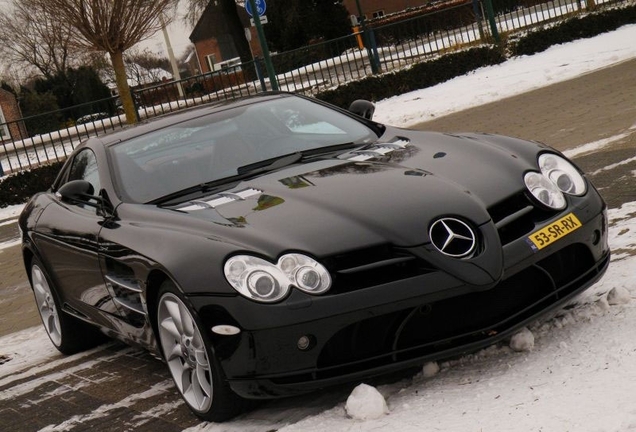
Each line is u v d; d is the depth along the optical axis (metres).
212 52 65.75
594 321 3.83
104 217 4.62
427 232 3.57
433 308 3.56
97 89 49.25
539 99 13.52
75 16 19.64
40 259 5.55
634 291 4.11
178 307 3.83
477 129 12.13
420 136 4.74
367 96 20.25
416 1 66.31
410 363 3.53
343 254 3.51
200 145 4.84
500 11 23.92
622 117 9.84
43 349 6.08
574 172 4.18
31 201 6.04
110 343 5.86
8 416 4.68
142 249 4.01
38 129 19.89
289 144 4.82
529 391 3.29
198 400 3.87
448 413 3.26
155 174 4.67
